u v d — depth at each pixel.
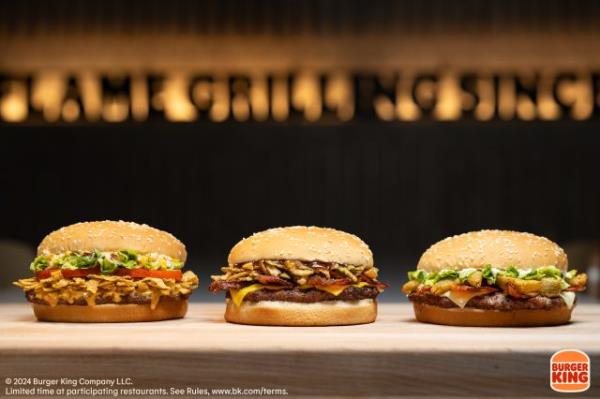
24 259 1.47
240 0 1.51
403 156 1.54
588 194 1.53
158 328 0.89
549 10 1.50
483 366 0.78
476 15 1.50
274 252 0.91
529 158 1.54
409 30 1.51
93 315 0.92
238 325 0.91
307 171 1.55
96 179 1.55
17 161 1.55
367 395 0.78
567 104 1.48
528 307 0.89
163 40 1.51
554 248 0.92
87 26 1.51
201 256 1.55
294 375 0.78
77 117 1.49
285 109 1.48
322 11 1.51
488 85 1.49
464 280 0.90
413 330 0.87
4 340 0.81
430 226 1.54
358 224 1.55
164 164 1.55
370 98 1.48
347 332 0.86
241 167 1.55
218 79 1.50
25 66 1.51
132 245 0.93
